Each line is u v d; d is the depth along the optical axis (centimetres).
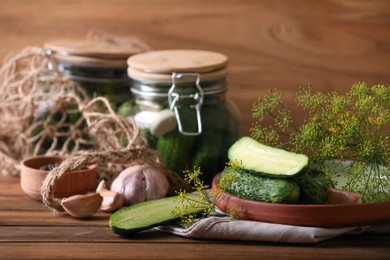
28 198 82
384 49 102
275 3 101
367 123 73
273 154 72
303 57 102
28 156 89
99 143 85
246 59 102
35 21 102
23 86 92
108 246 69
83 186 79
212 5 102
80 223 75
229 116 85
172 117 81
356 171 71
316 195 70
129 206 75
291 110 103
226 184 72
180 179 81
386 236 72
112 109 85
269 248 69
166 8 102
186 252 68
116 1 102
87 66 89
